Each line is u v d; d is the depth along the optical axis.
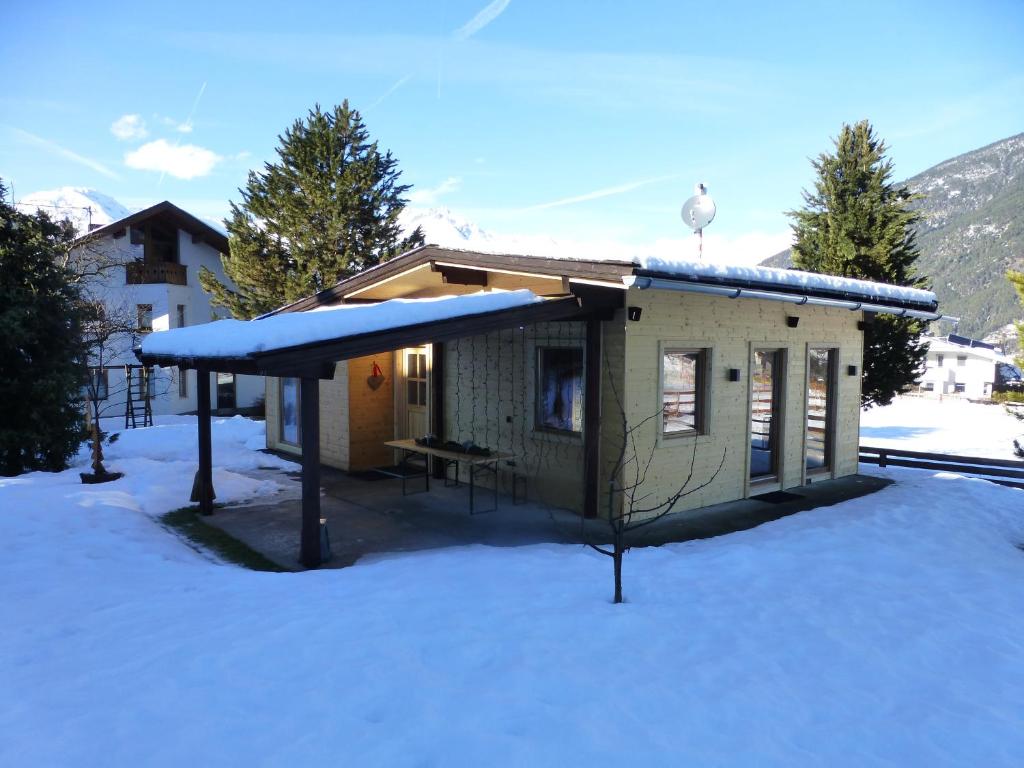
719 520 7.71
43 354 12.01
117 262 21.12
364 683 3.35
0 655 3.82
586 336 7.50
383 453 10.75
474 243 9.65
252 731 2.94
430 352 9.84
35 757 2.75
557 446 8.05
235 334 6.71
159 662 3.65
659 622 4.24
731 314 8.42
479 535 7.00
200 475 7.96
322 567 6.02
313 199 20.83
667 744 2.86
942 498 8.88
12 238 12.16
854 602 4.80
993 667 3.78
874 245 15.35
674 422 7.98
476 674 3.45
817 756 2.83
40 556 5.82
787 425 9.35
